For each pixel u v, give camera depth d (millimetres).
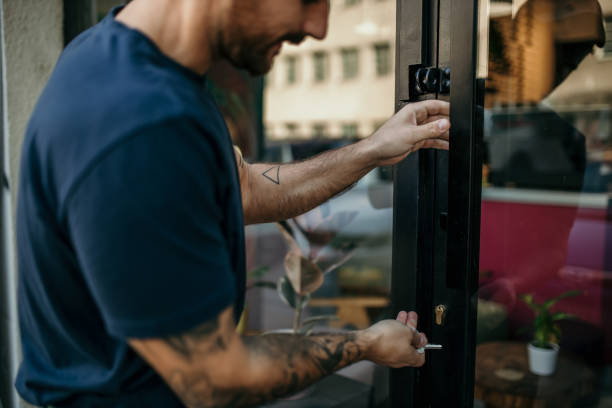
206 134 634
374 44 14984
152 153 575
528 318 1943
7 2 1517
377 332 829
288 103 17734
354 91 15719
